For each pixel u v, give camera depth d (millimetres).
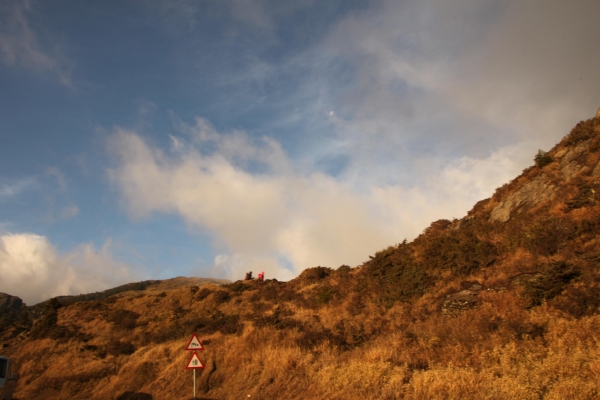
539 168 26078
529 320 13133
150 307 35812
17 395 24469
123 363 25047
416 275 22375
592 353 9961
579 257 15859
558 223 19047
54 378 25344
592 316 11953
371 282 25078
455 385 10266
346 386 12609
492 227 23469
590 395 8266
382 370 12641
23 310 69188
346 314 22969
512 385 9477
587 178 21391
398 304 21109
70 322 35219
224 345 22094
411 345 15008
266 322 24453
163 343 26453
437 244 23906
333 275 31703
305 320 23750
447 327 15188
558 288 14055
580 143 24797
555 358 10328
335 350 17422
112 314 34969
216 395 17312
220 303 33250
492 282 17578
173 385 19719
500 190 27734
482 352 12133
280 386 15055
